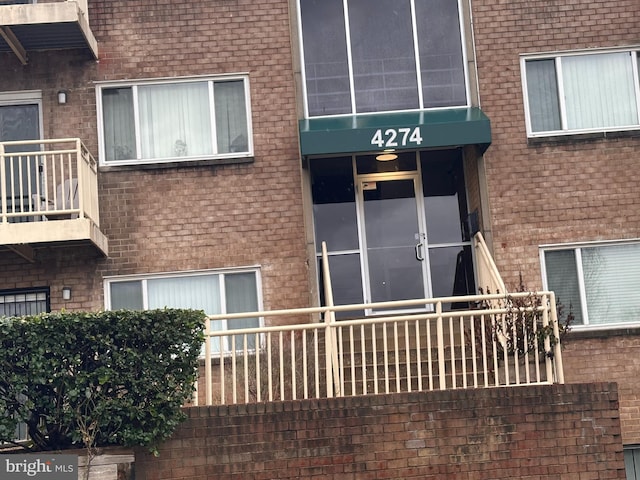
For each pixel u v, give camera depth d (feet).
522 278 53.57
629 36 56.03
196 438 39.70
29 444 40.81
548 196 54.44
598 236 54.24
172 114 55.16
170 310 40.04
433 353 47.21
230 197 54.19
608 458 41.01
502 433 40.83
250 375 47.62
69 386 39.01
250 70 55.42
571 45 55.88
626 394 52.42
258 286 53.52
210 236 53.83
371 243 57.16
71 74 54.90
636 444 51.96
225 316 41.04
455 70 56.24
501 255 53.93
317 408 40.37
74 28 52.13
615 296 53.88
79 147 48.65
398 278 56.85
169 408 39.32
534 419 41.04
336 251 56.90
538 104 55.57
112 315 39.50
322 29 56.39
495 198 54.29
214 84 55.52
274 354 46.93
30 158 53.88
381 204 57.57
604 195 54.60
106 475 39.75
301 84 55.26
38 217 53.01
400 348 48.03
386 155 57.72
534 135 55.01
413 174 57.72
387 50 56.34
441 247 57.16
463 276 56.85
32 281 52.80
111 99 55.21
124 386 39.47
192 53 55.42
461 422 40.75
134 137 54.85
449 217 57.47
